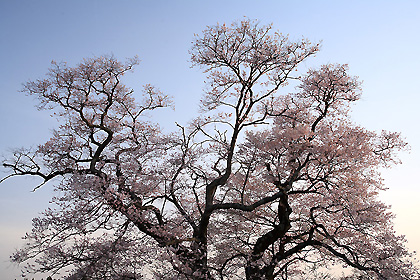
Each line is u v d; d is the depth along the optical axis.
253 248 15.12
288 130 13.63
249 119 15.19
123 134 16.81
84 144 15.61
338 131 14.49
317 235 16.17
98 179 13.09
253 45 14.44
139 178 14.62
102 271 11.84
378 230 14.62
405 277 12.80
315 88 15.49
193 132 15.47
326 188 14.05
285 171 14.76
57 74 15.38
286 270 15.98
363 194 14.99
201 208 15.89
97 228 12.59
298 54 14.57
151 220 14.05
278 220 16.53
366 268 13.30
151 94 17.38
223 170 16.16
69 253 11.84
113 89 15.90
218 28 14.27
